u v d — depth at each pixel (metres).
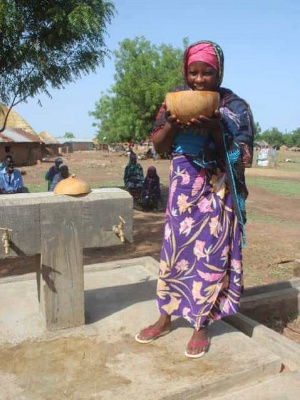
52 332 3.18
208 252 2.78
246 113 2.65
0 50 8.84
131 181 12.69
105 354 2.89
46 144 44.03
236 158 2.62
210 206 2.75
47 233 3.08
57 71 9.77
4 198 3.01
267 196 15.30
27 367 2.74
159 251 7.58
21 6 8.77
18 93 9.62
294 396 2.54
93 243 3.21
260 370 2.72
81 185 3.16
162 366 2.74
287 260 7.05
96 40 9.73
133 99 34.78
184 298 2.92
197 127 2.42
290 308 4.44
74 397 2.44
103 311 3.53
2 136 31.59
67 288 3.20
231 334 3.15
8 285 4.09
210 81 2.57
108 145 66.25
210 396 2.56
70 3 9.10
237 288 2.92
